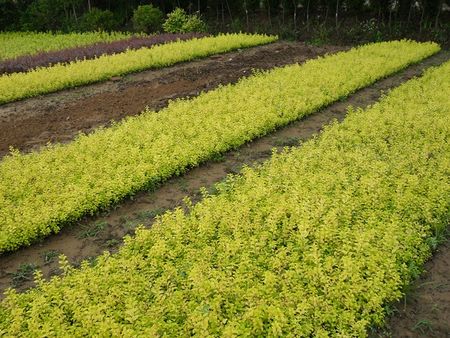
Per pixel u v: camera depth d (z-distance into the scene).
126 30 30.03
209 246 6.62
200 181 9.40
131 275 6.03
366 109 12.66
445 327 5.66
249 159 10.37
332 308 5.36
